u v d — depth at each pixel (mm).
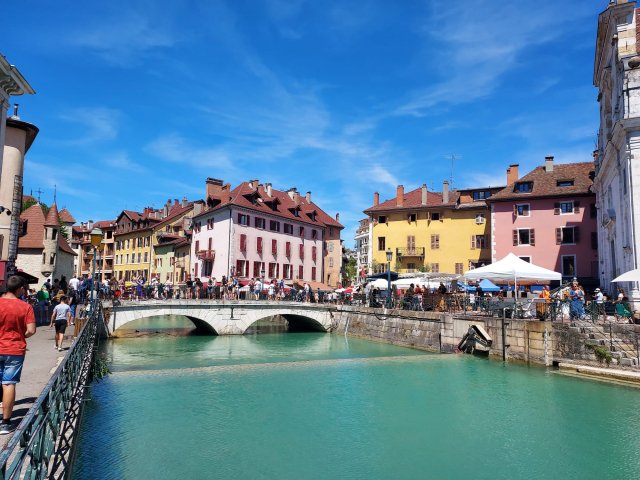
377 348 26797
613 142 23016
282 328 39719
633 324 17109
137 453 9781
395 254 46969
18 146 23891
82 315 19344
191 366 20156
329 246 62750
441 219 45781
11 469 3098
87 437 10586
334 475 9078
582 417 12531
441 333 24047
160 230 64312
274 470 9211
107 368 17531
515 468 9531
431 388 15664
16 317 5941
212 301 31484
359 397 14586
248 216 49094
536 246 38438
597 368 16812
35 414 3752
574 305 18891
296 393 14984
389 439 11031
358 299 35000
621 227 23188
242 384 16031
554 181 39125
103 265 76312
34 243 40219
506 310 21578
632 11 22531
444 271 45000
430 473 9258
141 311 29344
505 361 20219
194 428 11477
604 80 25906
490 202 40562
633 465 9664
